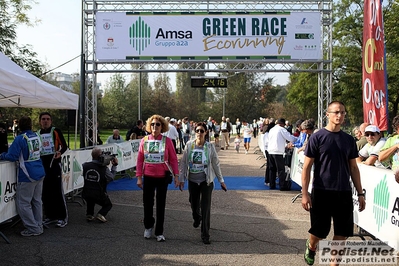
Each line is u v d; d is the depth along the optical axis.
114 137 13.62
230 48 15.35
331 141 4.34
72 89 58.31
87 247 5.78
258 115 72.19
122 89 58.09
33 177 6.26
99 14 15.32
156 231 6.09
